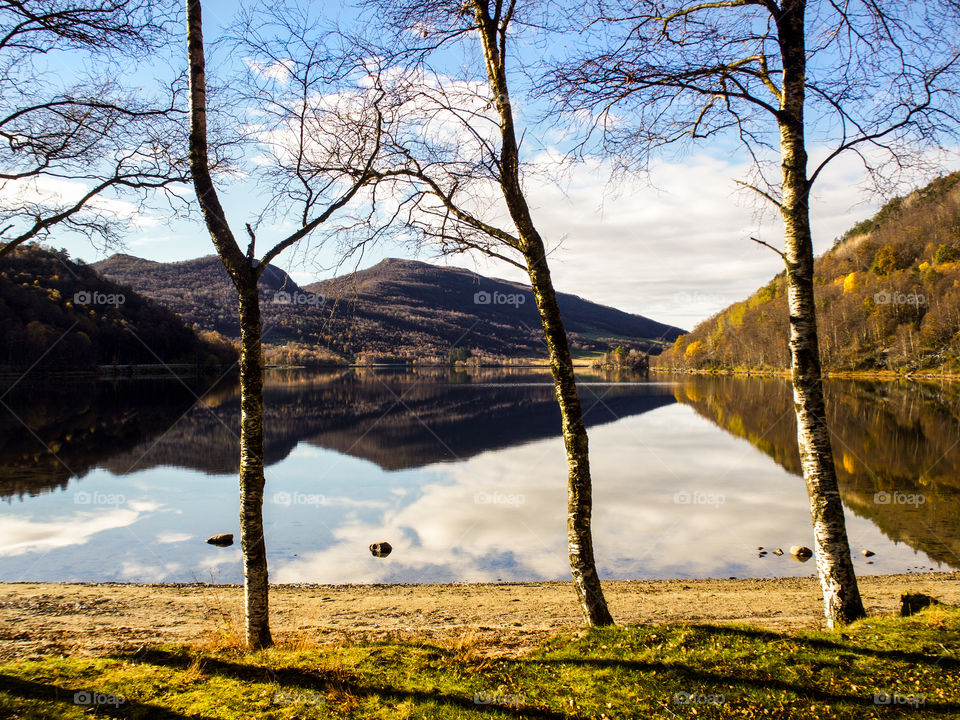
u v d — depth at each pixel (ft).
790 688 16.14
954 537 52.26
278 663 18.78
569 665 18.19
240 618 33.14
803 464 22.17
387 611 35.35
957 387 212.84
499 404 195.72
